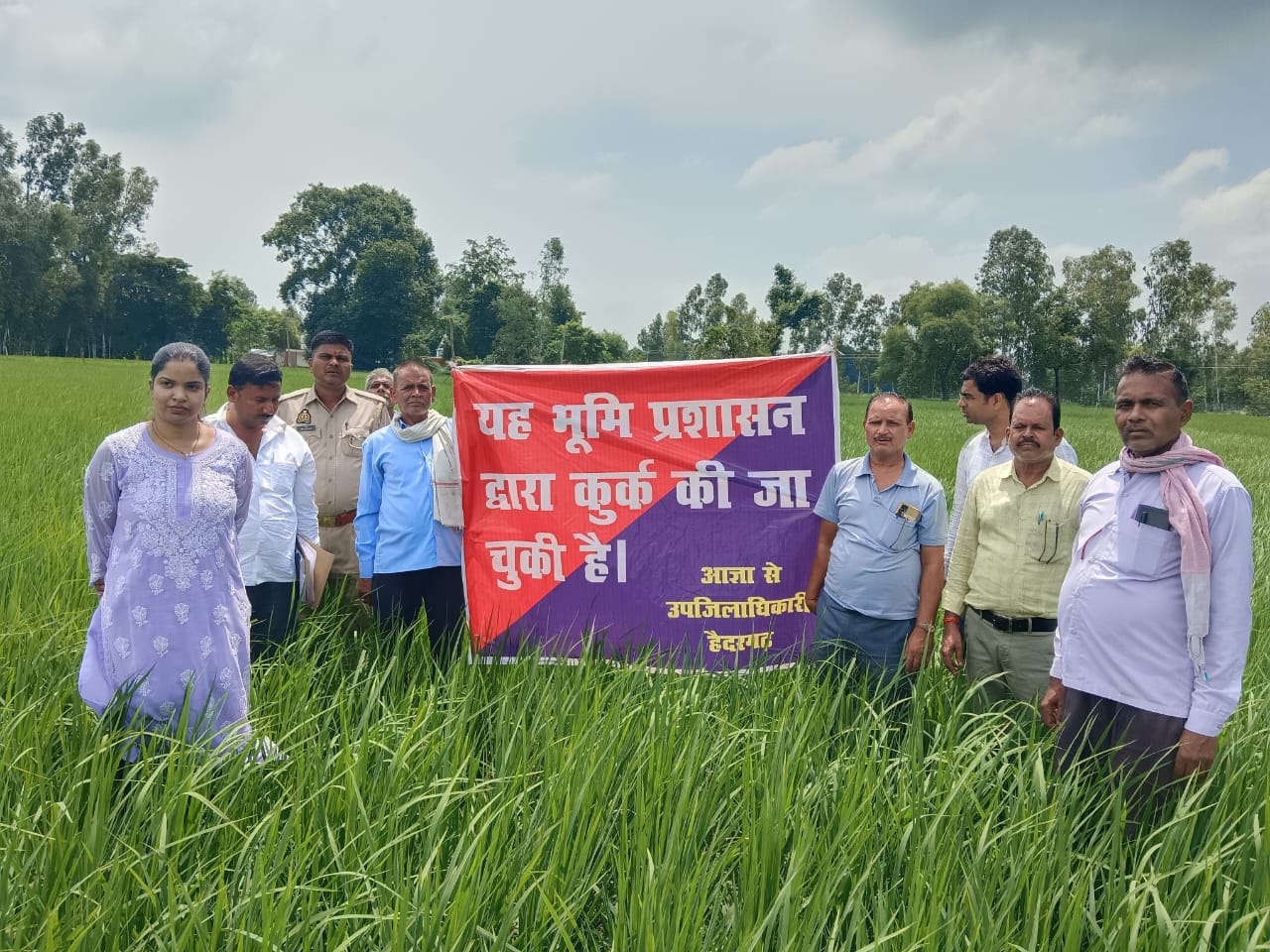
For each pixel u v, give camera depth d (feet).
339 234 384.27
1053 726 14.56
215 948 9.12
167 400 13.52
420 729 13.46
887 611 16.88
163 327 375.45
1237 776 12.41
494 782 12.37
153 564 13.41
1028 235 323.78
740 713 15.66
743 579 18.92
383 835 11.09
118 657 13.42
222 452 14.25
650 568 19.11
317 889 9.80
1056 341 306.76
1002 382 18.33
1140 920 9.62
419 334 343.87
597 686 15.46
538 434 19.27
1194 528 12.18
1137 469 12.92
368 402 22.97
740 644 18.92
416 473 19.98
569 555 19.25
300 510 18.98
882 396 16.84
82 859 10.32
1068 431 112.27
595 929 11.05
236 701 14.06
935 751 13.48
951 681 17.16
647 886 9.71
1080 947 10.02
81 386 112.68
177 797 11.21
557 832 11.28
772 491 18.80
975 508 16.67
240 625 14.30
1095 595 13.19
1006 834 11.32
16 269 316.40
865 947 9.05
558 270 323.37
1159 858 10.94
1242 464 78.59
